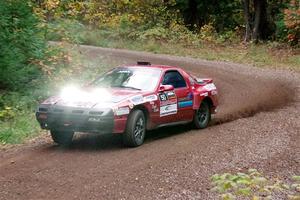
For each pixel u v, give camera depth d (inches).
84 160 391.5
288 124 548.4
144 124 449.4
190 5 1942.7
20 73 651.5
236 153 419.8
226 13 1968.5
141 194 315.6
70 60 763.4
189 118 516.7
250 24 1763.0
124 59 1112.2
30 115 584.7
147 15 1750.7
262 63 1238.9
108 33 1565.0
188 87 516.7
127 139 430.6
